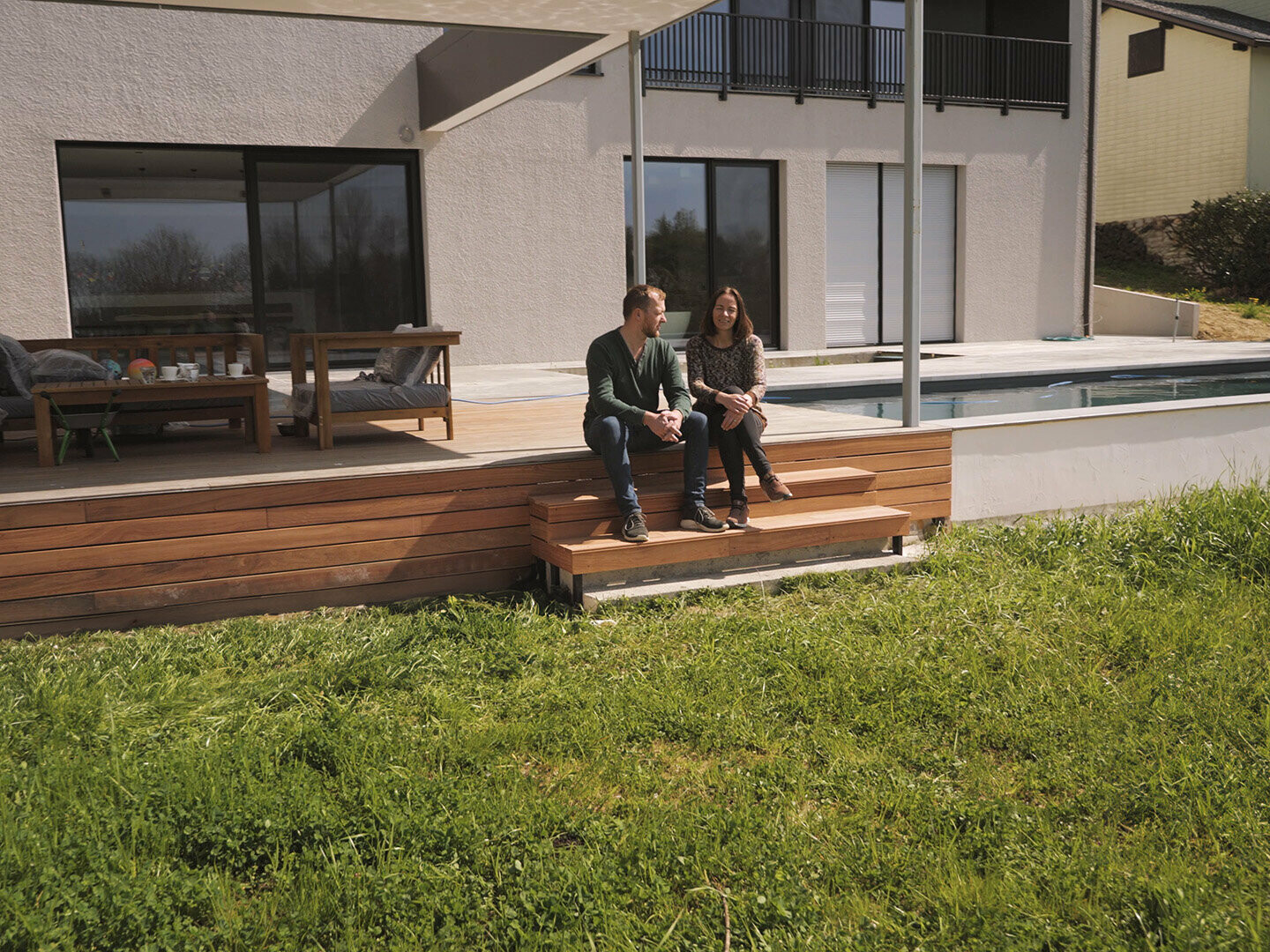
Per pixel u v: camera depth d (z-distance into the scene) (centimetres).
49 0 543
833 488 479
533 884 214
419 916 205
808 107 1269
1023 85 1449
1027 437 542
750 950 199
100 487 385
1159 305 1484
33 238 925
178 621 391
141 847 227
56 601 374
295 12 579
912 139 502
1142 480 580
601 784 264
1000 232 1415
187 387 463
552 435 527
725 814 242
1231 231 1711
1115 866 222
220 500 392
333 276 1054
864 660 340
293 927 202
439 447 488
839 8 1318
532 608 401
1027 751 283
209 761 260
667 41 1194
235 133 982
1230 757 269
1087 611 394
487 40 852
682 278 1242
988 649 351
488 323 1114
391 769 262
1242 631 372
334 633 368
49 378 505
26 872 210
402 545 422
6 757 265
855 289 1352
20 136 912
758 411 452
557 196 1134
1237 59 1764
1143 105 1944
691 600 416
